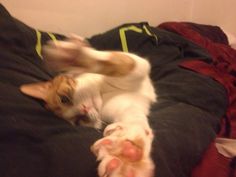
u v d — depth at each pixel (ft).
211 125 1.12
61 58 0.79
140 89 1.00
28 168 0.65
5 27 1.18
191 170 0.91
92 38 1.68
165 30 1.88
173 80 1.40
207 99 1.26
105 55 0.85
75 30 1.83
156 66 1.50
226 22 2.65
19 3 1.60
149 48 1.63
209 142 1.03
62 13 1.74
